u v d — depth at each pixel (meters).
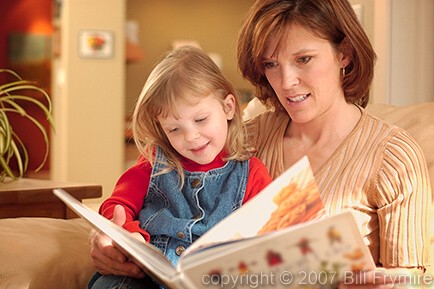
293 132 1.76
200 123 1.57
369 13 2.66
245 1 9.09
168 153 1.66
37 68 8.06
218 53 9.09
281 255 1.07
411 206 1.54
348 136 1.65
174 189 1.64
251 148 1.70
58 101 6.98
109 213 1.64
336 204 1.60
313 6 1.54
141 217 1.66
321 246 1.08
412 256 1.52
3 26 8.03
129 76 8.86
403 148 1.59
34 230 1.86
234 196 1.61
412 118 1.87
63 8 6.70
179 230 1.58
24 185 2.47
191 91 1.55
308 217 1.18
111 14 6.66
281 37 1.55
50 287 1.67
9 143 2.60
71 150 6.71
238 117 1.67
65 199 1.56
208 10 9.05
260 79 1.75
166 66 1.60
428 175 1.62
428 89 2.58
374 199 1.59
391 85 2.57
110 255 1.46
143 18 8.93
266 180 1.64
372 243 1.63
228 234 1.12
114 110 6.74
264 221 1.15
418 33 2.57
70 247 1.79
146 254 1.24
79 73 6.67
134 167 1.72
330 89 1.60
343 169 1.62
